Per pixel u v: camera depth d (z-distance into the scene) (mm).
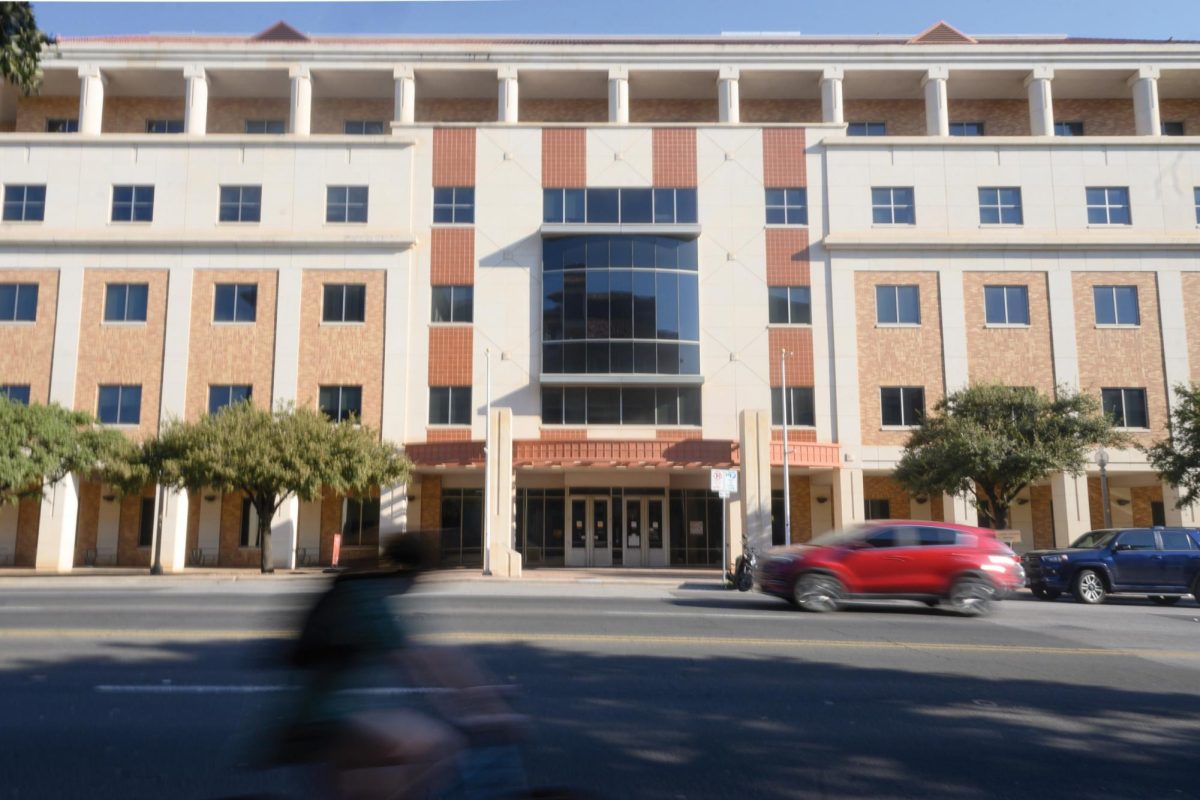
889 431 31922
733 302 32688
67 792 5312
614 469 32531
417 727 4297
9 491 25484
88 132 33375
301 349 31922
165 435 26656
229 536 31922
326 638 4336
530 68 34531
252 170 32938
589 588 21188
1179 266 32562
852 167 33438
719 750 6395
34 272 32000
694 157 33562
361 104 36750
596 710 7535
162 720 6996
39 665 9289
